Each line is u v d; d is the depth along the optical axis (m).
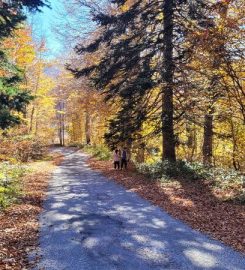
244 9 13.55
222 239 8.83
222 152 26.09
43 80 42.50
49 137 65.81
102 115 32.28
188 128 21.58
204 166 18.70
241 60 14.75
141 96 19.80
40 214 11.73
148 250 8.10
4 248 8.13
